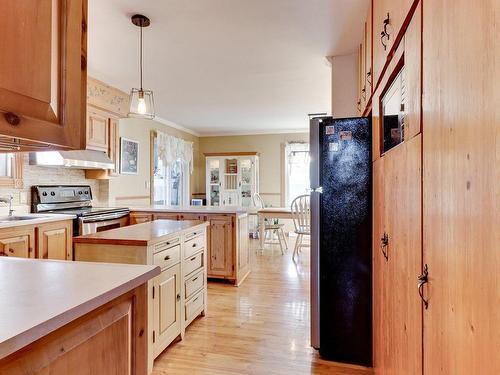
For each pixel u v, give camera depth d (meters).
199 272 2.76
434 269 0.79
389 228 1.43
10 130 0.73
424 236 0.88
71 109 0.91
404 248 1.12
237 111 5.47
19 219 3.04
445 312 0.72
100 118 4.00
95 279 0.96
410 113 1.03
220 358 2.16
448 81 0.69
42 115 0.82
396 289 1.26
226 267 3.75
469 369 0.59
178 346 2.32
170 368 2.04
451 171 0.68
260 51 3.04
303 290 3.53
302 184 7.24
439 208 0.76
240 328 2.61
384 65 1.51
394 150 1.30
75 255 2.05
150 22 2.48
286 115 5.78
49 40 0.84
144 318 1.05
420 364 0.92
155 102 4.91
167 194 6.41
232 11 2.34
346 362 2.10
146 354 1.06
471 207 0.58
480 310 0.54
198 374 1.98
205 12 2.35
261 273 4.21
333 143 2.11
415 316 0.98
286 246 5.74
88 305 0.79
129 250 1.98
